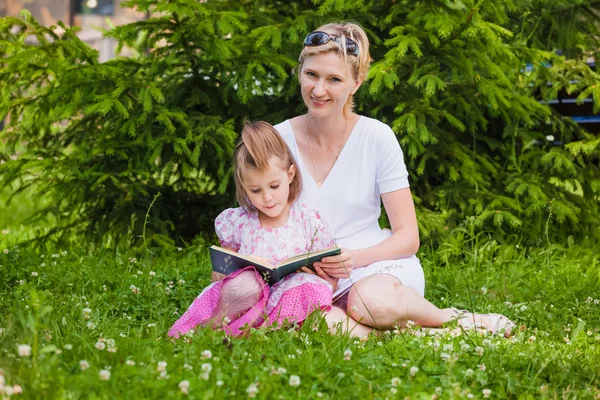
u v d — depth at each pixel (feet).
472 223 18.15
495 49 17.65
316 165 13.33
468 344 11.15
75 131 19.25
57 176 18.33
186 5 16.90
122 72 17.92
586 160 20.57
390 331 12.10
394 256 12.86
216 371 9.20
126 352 9.80
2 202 28.73
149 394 8.51
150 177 18.89
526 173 19.52
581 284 15.34
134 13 39.24
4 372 8.57
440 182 20.15
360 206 13.23
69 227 19.34
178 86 18.61
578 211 19.21
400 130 17.33
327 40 12.44
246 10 19.53
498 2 18.53
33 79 18.45
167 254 17.81
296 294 11.87
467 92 18.72
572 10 20.43
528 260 17.38
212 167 19.03
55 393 8.11
